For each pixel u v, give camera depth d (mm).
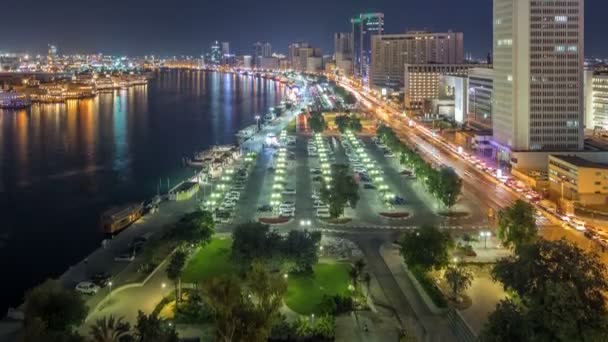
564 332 174750
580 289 193750
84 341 176250
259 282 188500
